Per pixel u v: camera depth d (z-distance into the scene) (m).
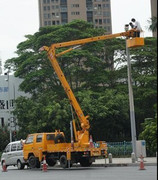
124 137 57.97
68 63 57.72
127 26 34.22
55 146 32.59
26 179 24.31
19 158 35.53
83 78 58.47
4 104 77.31
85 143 31.55
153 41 60.22
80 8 153.50
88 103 51.62
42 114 52.62
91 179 21.78
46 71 57.00
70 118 51.09
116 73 59.47
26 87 58.34
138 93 55.78
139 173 23.94
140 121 58.03
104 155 31.92
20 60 62.22
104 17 156.75
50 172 29.27
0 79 77.81
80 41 34.19
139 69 58.78
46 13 152.25
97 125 55.69
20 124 57.38
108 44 62.00
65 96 56.31
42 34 62.00
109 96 53.69
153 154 41.09
